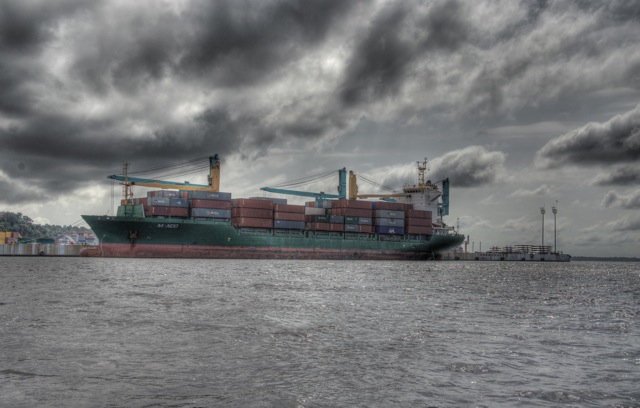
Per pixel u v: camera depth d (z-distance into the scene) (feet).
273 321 90.38
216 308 106.32
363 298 134.62
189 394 48.26
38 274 212.02
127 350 65.31
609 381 54.19
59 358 60.75
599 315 109.81
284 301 122.52
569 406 46.26
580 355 66.69
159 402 45.96
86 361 59.57
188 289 147.54
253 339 73.77
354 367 58.80
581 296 160.56
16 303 111.04
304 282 185.78
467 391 50.21
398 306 118.32
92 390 48.98
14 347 66.18
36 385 50.31
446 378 54.65
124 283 166.30
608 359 64.54
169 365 58.39
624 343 75.82
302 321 91.25
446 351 67.82
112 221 357.61
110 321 86.89
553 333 84.12
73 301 115.24
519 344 73.72
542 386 52.06
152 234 363.35
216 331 79.25
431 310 112.37
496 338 78.23
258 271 247.70
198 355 63.31
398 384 52.29
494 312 111.86
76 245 520.01
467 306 122.62
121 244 364.58
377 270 288.71
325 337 76.38
